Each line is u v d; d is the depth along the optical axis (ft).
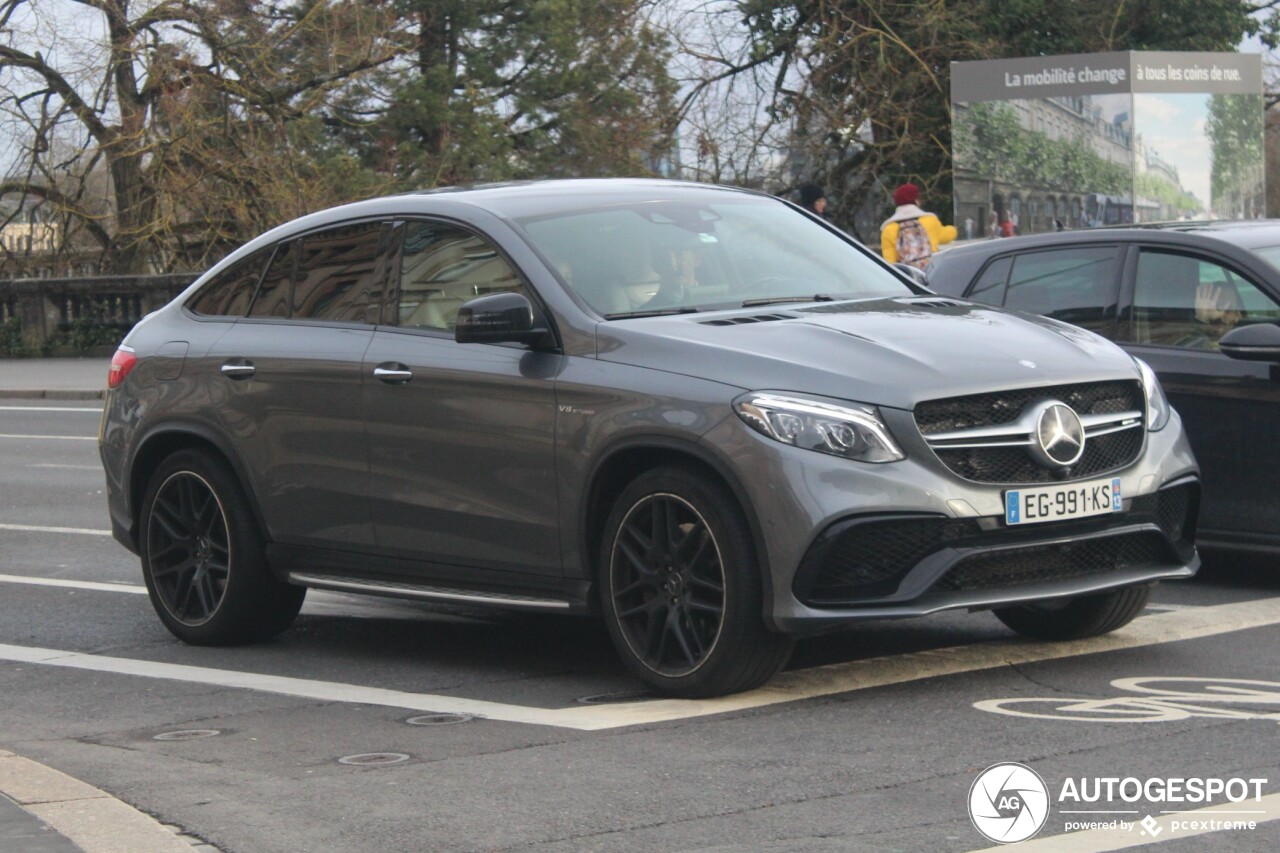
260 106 121.19
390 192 127.44
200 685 24.20
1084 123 75.41
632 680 22.93
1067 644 23.85
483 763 18.75
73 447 64.39
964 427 20.42
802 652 23.91
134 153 116.47
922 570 19.98
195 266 122.72
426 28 141.59
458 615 28.86
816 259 25.31
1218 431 27.76
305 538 25.55
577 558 22.17
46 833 16.25
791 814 16.28
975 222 79.00
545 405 22.27
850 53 125.49
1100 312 30.07
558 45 139.74
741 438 20.24
